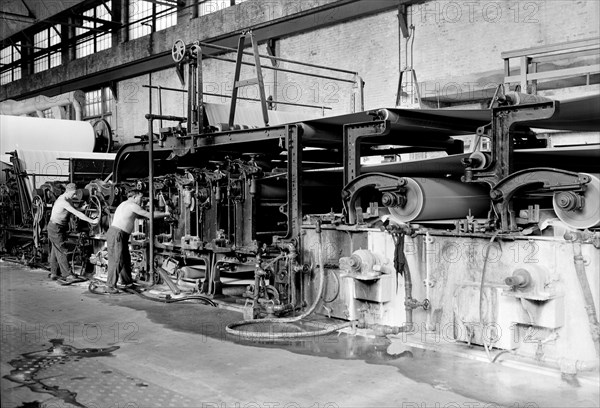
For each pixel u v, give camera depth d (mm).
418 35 13500
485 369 5086
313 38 15680
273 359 5590
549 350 5098
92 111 23594
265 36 16328
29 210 13305
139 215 9484
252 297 7312
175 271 9359
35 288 9773
